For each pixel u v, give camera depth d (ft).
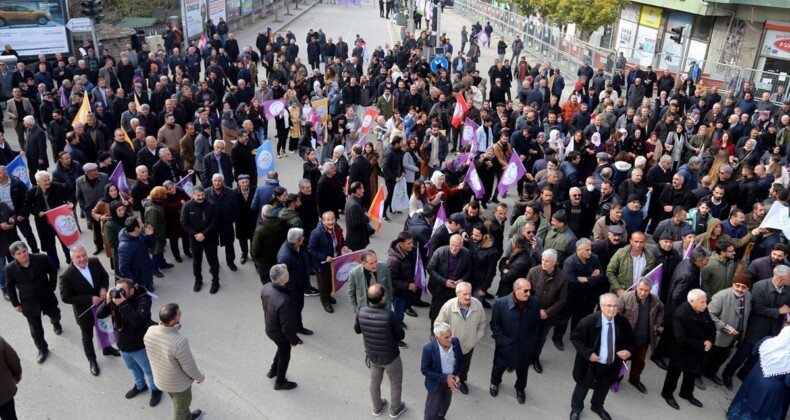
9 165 36.81
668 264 27.45
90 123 42.93
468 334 23.61
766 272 27.09
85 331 25.34
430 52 84.79
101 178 35.24
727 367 26.66
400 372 23.29
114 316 22.63
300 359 27.63
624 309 24.88
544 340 26.55
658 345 28.07
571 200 33.12
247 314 30.91
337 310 31.73
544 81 61.52
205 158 38.99
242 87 59.00
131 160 40.06
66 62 73.26
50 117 50.62
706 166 43.96
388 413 24.34
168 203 33.99
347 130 47.47
